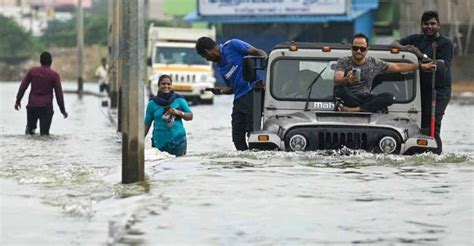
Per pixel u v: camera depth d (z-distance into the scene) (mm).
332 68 30781
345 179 23094
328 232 17125
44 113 48219
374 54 30844
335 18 131500
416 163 26406
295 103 30531
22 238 17000
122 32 23844
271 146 28578
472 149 39750
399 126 28656
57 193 22359
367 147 28234
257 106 30812
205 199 20250
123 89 23609
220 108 85312
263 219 18203
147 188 22078
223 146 40781
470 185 22188
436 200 20188
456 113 75312
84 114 71500
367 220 18141
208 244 16234
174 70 93562
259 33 141125
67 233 17359
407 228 17469
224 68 32375
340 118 28891
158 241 16438
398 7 133125
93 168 29688
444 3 121812
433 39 32906
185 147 33250
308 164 25859
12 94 118562
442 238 16672
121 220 18266
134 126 23500
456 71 118875
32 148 39812
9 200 21297
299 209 19188
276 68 30875
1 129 53812
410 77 30828
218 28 145000
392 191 21312
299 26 137750
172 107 33000
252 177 23359
